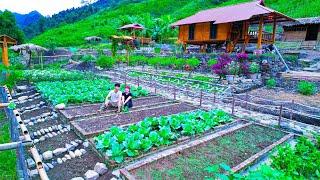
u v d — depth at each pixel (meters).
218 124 8.33
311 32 26.53
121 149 5.91
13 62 26.22
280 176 3.38
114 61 24.81
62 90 12.54
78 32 59.78
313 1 38.03
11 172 5.76
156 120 7.75
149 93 13.27
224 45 26.25
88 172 5.45
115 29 54.53
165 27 41.66
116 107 9.94
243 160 5.84
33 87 14.65
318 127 8.59
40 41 53.16
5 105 6.62
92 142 6.58
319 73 16.05
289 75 15.77
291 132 7.72
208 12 25.53
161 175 5.11
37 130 8.26
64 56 30.38
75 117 8.60
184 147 6.31
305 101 12.15
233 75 15.76
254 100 12.03
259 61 17.38
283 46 26.12
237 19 19.36
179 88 14.51
